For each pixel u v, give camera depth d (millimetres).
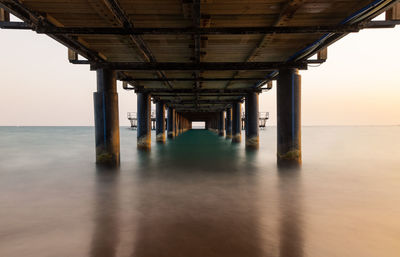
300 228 4359
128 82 16906
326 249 3635
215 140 30078
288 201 5930
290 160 10906
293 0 5863
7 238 4023
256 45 9469
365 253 3537
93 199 6152
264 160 12969
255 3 6203
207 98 25719
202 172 9688
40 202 5922
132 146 21891
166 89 18297
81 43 8469
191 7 6180
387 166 11289
